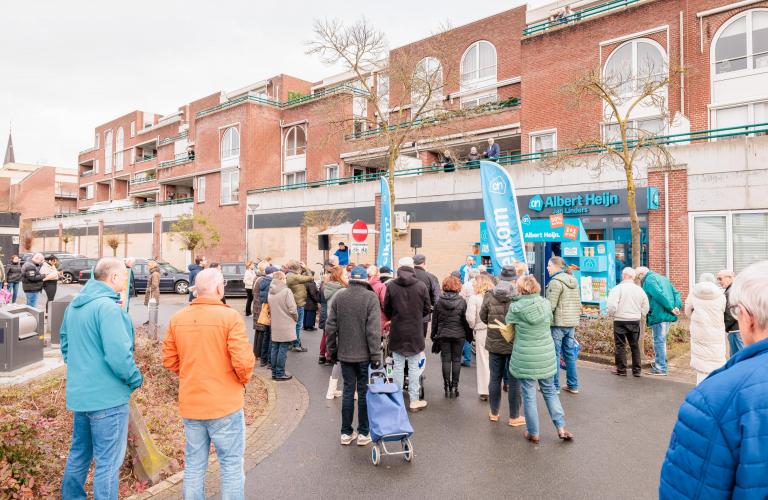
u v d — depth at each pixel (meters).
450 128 20.44
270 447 4.93
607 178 14.98
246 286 14.31
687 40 15.92
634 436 5.13
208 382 3.21
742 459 1.37
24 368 6.82
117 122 51.88
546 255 12.98
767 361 1.47
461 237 18.47
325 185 26.23
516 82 23.22
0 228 19.98
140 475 4.15
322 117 27.91
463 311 6.54
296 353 9.66
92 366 3.24
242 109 30.08
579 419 5.66
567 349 6.70
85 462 3.37
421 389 6.49
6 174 76.75
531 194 16.64
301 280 9.73
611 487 4.01
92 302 3.29
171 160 43.06
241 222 29.56
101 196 55.03
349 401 4.98
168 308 16.33
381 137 18.78
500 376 5.55
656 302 7.64
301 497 3.87
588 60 17.84
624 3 17.28
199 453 3.25
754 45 14.86
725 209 12.95
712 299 5.71
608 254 10.99
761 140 12.47
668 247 13.87
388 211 12.91
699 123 15.70
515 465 4.44
